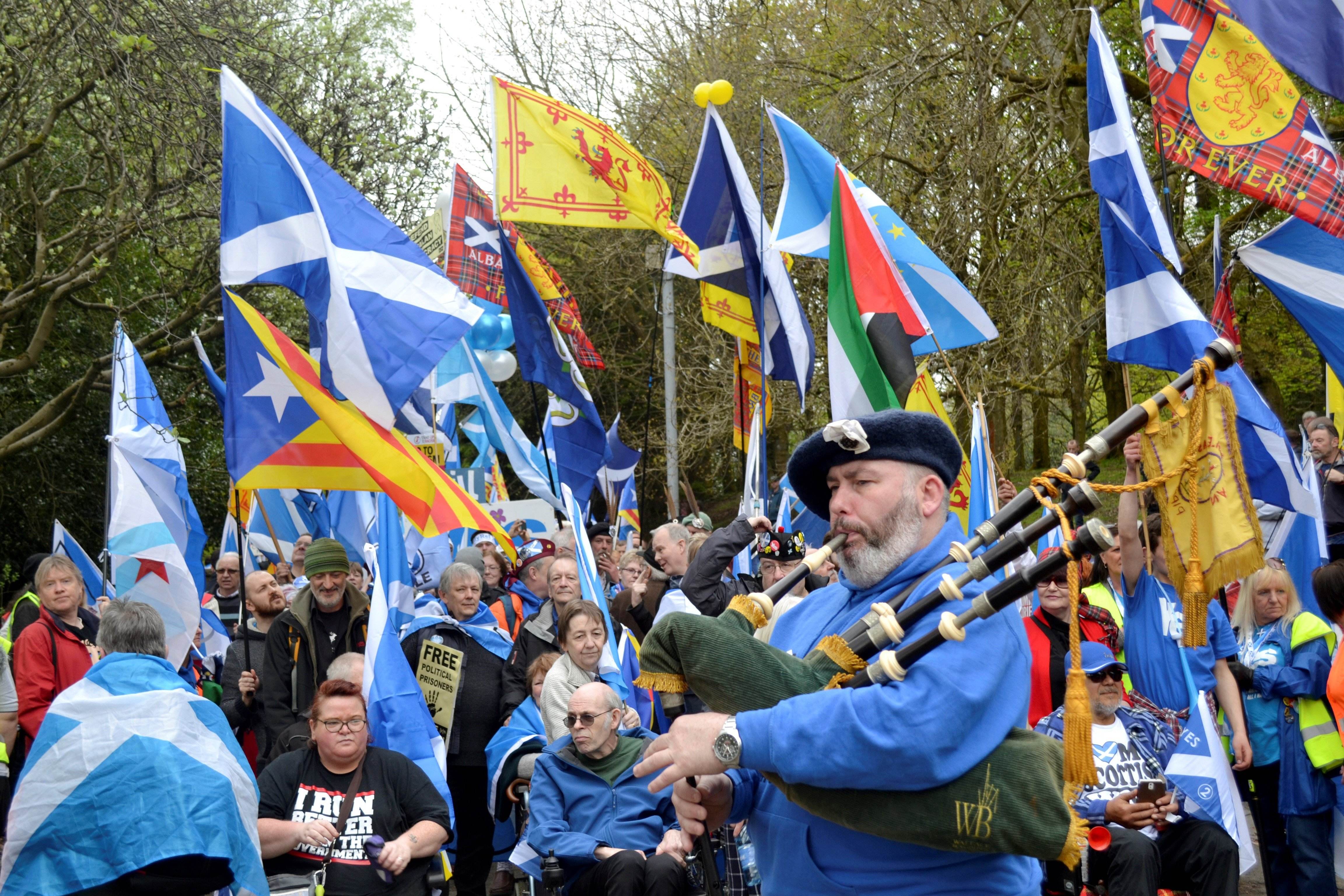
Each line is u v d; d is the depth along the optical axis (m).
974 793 2.19
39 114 14.26
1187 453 2.36
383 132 14.52
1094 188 6.15
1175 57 5.95
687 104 19.52
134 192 12.82
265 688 6.25
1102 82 6.16
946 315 7.33
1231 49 5.88
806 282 16.19
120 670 3.98
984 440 5.95
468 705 6.67
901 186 14.48
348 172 13.80
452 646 6.69
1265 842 6.05
